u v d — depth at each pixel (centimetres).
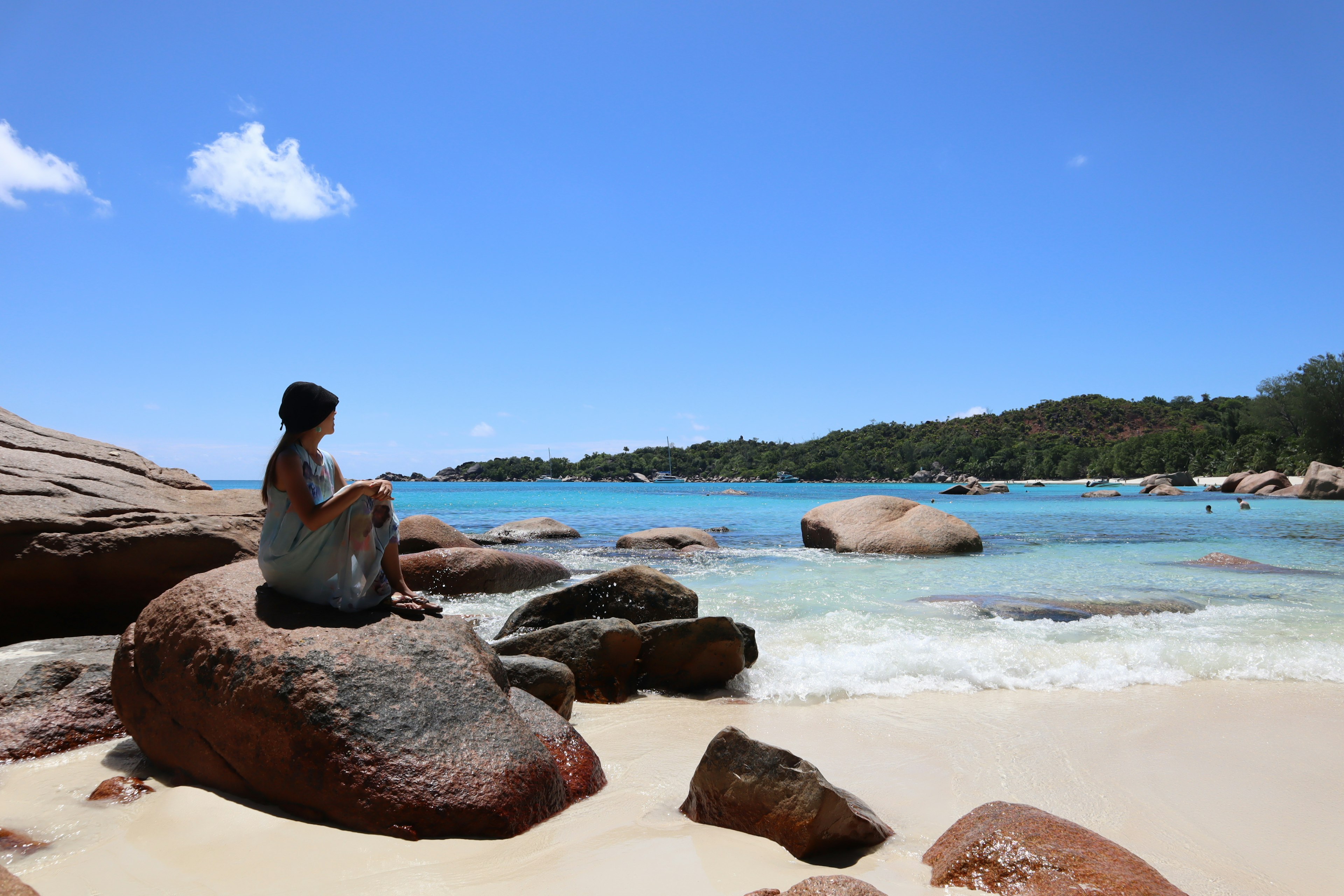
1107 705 493
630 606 677
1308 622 743
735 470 16138
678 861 271
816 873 264
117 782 330
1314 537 1691
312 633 345
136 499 730
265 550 377
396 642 351
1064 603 845
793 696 526
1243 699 507
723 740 317
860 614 789
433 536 1241
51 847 273
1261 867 279
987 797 344
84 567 650
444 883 251
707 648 547
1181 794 349
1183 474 6303
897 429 17400
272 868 258
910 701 507
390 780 295
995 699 511
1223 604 845
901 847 289
